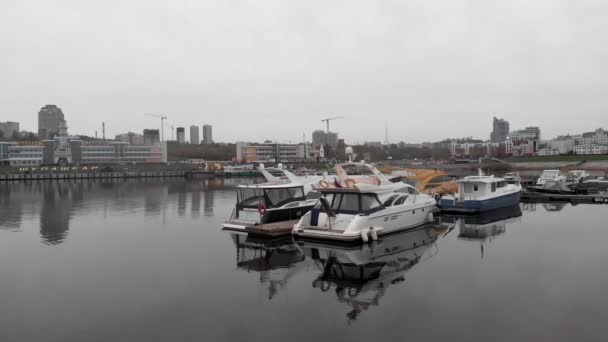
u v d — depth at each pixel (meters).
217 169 121.50
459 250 18.55
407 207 23.27
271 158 175.50
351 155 26.88
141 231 23.77
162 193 52.31
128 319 10.93
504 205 31.89
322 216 21.48
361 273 15.12
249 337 9.84
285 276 14.78
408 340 9.62
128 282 14.09
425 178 39.03
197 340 9.70
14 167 108.06
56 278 14.56
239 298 12.51
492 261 16.52
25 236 22.36
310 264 16.41
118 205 37.91
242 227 22.89
